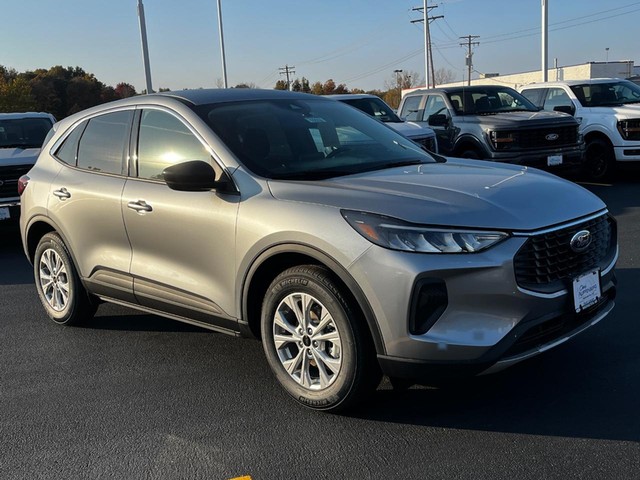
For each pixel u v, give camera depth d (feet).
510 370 13.48
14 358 15.92
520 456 10.33
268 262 12.41
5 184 29.78
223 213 12.83
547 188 12.19
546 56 72.43
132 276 15.11
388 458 10.53
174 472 10.48
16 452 11.32
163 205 13.98
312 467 10.41
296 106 15.78
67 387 14.02
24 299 21.39
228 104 14.85
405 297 10.50
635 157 36.99
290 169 13.28
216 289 13.30
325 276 11.40
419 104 41.14
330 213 11.37
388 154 14.85
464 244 10.46
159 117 14.96
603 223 12.49
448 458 10.42
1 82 260.83
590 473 9.73
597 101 39.99
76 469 10.69
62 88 293.64
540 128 34.24
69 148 17.53
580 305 11.38
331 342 11.73
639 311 16.56
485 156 35.14
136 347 16.31
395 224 10.68
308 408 12.30
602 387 12.50
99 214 15.67
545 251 10.96
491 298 10.49
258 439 11.37
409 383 13.23
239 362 15.02
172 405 12.89
